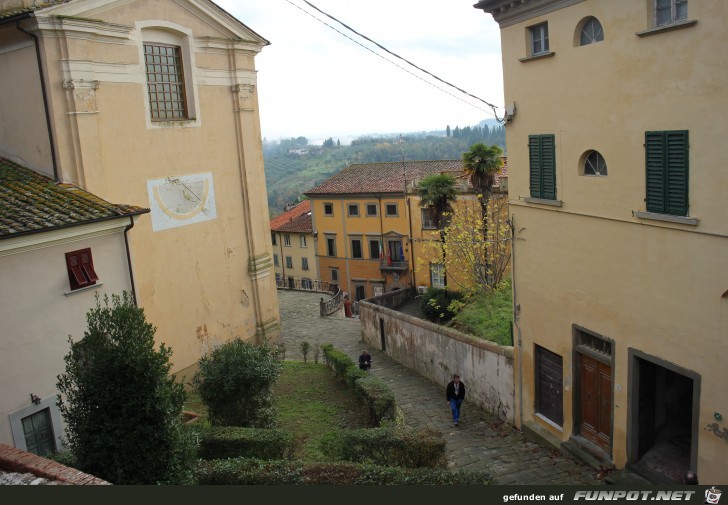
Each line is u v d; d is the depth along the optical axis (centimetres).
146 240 1825
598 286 1209
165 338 1891
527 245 1432
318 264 5478
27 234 1245
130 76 1761
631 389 1152
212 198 2053
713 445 991
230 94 2114
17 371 1254
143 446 833
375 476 936
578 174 1226
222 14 2016
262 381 1416
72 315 1362
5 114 1673
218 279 2088
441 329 1978
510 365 1576
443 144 17675
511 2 1304
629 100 1073
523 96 1363
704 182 955
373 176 5197
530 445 1445
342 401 1758
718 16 899
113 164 1719
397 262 4944
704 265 972
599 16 1114
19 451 729
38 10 1517
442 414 1745
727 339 948
